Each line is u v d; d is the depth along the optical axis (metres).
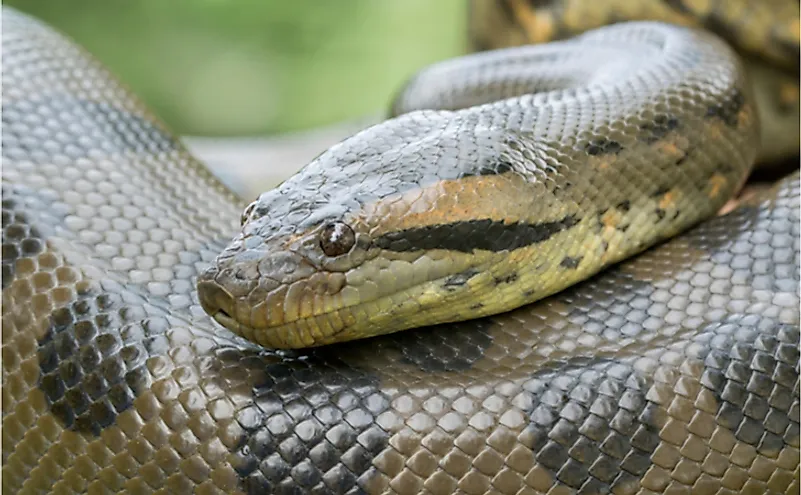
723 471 0.78
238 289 0.78
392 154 0.82
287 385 0.78
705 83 0.89
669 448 0.77
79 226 0.83
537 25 1.06
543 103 0.87
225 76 2.68
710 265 0.83
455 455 0.77
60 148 0.86
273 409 0.77
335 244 0.79
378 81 2.79
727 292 0.81
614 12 1.02
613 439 0.77
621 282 0.83
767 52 0.98
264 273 0.78
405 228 0.80
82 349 0.79
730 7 0.98
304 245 0.79
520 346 0.80
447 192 0.81
